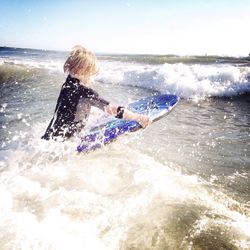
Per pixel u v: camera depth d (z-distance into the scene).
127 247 1.90
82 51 2.94
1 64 11.13
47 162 2.99
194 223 2.16
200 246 1.93
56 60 18.70
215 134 4.49
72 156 3.14
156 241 1.97
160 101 4.55
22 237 1.89
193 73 8.55
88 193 2.50
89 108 3.06
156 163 3.33
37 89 7.82
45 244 1.84
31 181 2.65
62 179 2.72
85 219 2.15
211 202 2.50
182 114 5.71
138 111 4.21
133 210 2.29
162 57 19.88
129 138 4.11
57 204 2.32
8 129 4.45
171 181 2.85
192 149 3.87
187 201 2.47
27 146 3.25
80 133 3.23
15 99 6.60
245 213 2.36
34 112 5.45
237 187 2.85
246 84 7.56
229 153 3.75
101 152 3.41
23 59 19.52
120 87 8.52
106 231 2.04
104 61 17.83
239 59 17.08
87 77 3.02
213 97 7.25
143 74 9.12
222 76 7.95
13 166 2.89
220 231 2.08
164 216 2.23
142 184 2.69
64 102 3.01
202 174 3.15
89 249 1.84
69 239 1.91
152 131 4.57
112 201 2.40
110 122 3.73
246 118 5.42
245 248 1.91
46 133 3.16
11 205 2.27
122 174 2.88
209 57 18.84
